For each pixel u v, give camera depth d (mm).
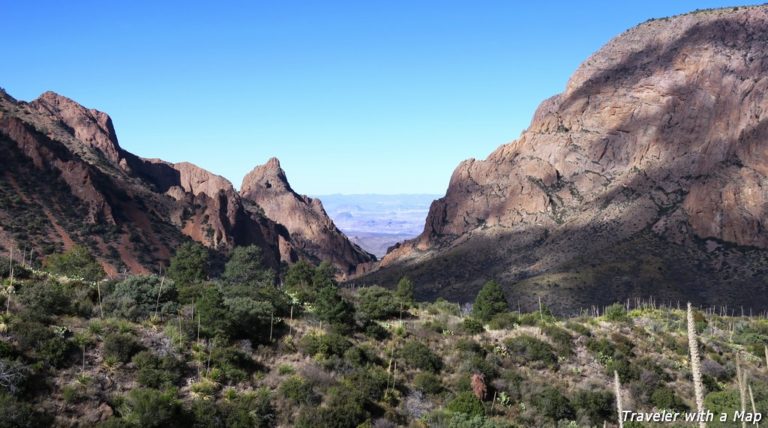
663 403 45719
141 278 45438
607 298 150875
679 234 182000
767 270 157000
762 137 197250
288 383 37094
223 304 42219
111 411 31500
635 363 52656
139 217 151875
